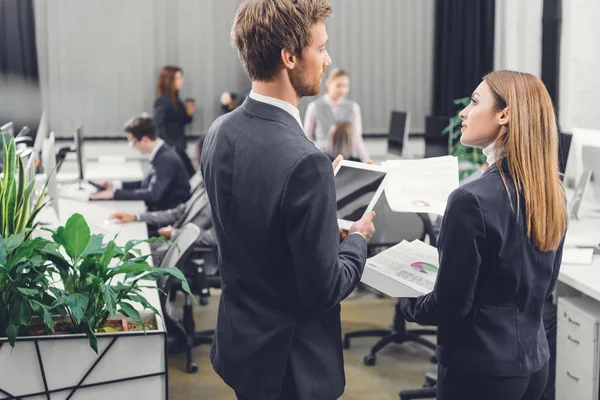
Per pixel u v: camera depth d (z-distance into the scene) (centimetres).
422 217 367
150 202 466
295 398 160
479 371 175
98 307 197
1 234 201
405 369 380
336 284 152
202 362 390
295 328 160
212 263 402
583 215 411
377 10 789
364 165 184
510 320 174
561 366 300
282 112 156
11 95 721
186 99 732
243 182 155
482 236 168
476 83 789
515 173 171
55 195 369
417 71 802
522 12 708
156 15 751
